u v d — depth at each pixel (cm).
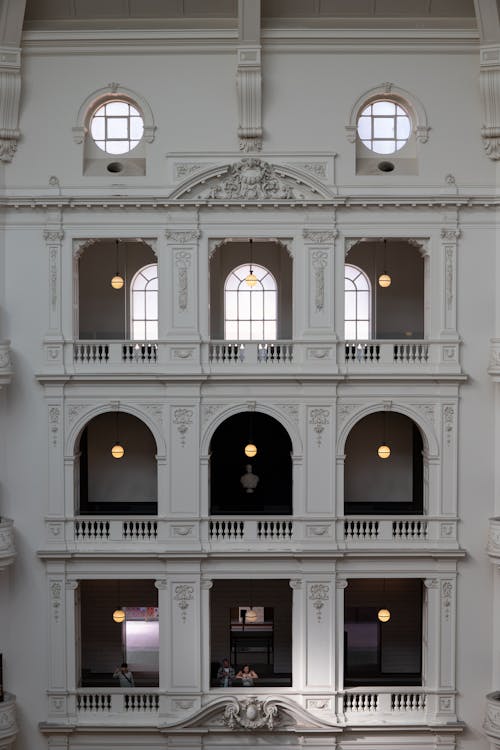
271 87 2620
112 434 3077
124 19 2686
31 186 2627
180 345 2638
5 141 2625
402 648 3141
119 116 2681
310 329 2642
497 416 2653
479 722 2681
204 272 2638
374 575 2670
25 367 2653
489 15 2539
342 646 2678
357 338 2988
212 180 2616
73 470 2673
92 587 3130
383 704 2694
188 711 2669
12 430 2659
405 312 3017
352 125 2620
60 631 2673
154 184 2627
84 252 3009
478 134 2628
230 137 2623
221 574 2666
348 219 2634
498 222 2634
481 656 2678
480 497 2664
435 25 2672
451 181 2617
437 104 2628
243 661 3169
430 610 2678
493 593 2673
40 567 2673
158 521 2669
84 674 3108
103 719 2681
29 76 2627
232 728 2658
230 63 2617
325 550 2639
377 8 2669
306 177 2602
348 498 3073
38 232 2639
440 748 2670
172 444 2653
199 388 2641
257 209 2623
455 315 2638
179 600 2666
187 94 2622
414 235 2633
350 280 2986
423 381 2639
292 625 2914
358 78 2627
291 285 2955
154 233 2636
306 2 2652
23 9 2553
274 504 3112
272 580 3108
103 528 2728
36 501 2669
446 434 2653
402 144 2683
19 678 2681
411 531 2669
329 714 2662
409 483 3072
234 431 3109
